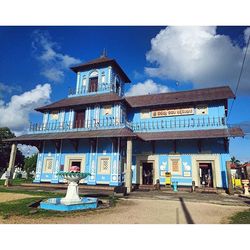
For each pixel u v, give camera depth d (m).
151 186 19.44
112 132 18.47
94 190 17.58
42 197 12.55
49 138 20.14
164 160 20.45
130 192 16.22
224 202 11.55
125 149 20.89
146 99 23.75
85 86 24.92
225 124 18.86
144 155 21.14
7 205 9.61
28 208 8.97
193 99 20.67
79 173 10.16
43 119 23.64
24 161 53.44
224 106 20.09
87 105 21.97
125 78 27.94
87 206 9.42
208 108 20.34
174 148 20.33
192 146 19.92
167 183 19.45
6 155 42.94
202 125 19.61
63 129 21.70
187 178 19.31
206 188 18.06
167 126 21.22
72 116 22.39
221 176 18.36
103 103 21.44
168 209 9.50
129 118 23.12
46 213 8.21
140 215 8.15
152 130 21.14
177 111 21.30
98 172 19.47
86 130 20.59
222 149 18.97
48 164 21.95
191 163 19.53
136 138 18.59
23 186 20.41
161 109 22.06
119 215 8.10
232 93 19.72
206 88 22.81
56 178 20.91
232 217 7.98
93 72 25.16
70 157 21.12
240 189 21.80
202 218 7.77
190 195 14.87
